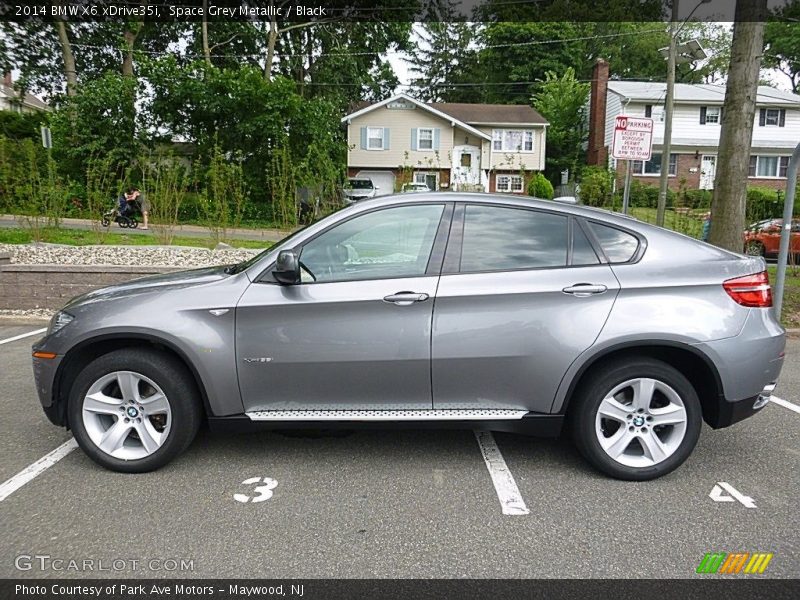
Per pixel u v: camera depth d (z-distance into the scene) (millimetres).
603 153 36500
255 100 22469
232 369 3564
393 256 3654
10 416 4699
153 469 3709
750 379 3533
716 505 3369
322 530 3082
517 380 3562
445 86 53469
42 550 2873
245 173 22047
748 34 8500
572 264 3598
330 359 3551
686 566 2779
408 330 3523
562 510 3305
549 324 3500
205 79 22391
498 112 36406
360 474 3754
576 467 3867
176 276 4070
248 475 3723
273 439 4332
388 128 34031
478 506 3350
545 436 3637
